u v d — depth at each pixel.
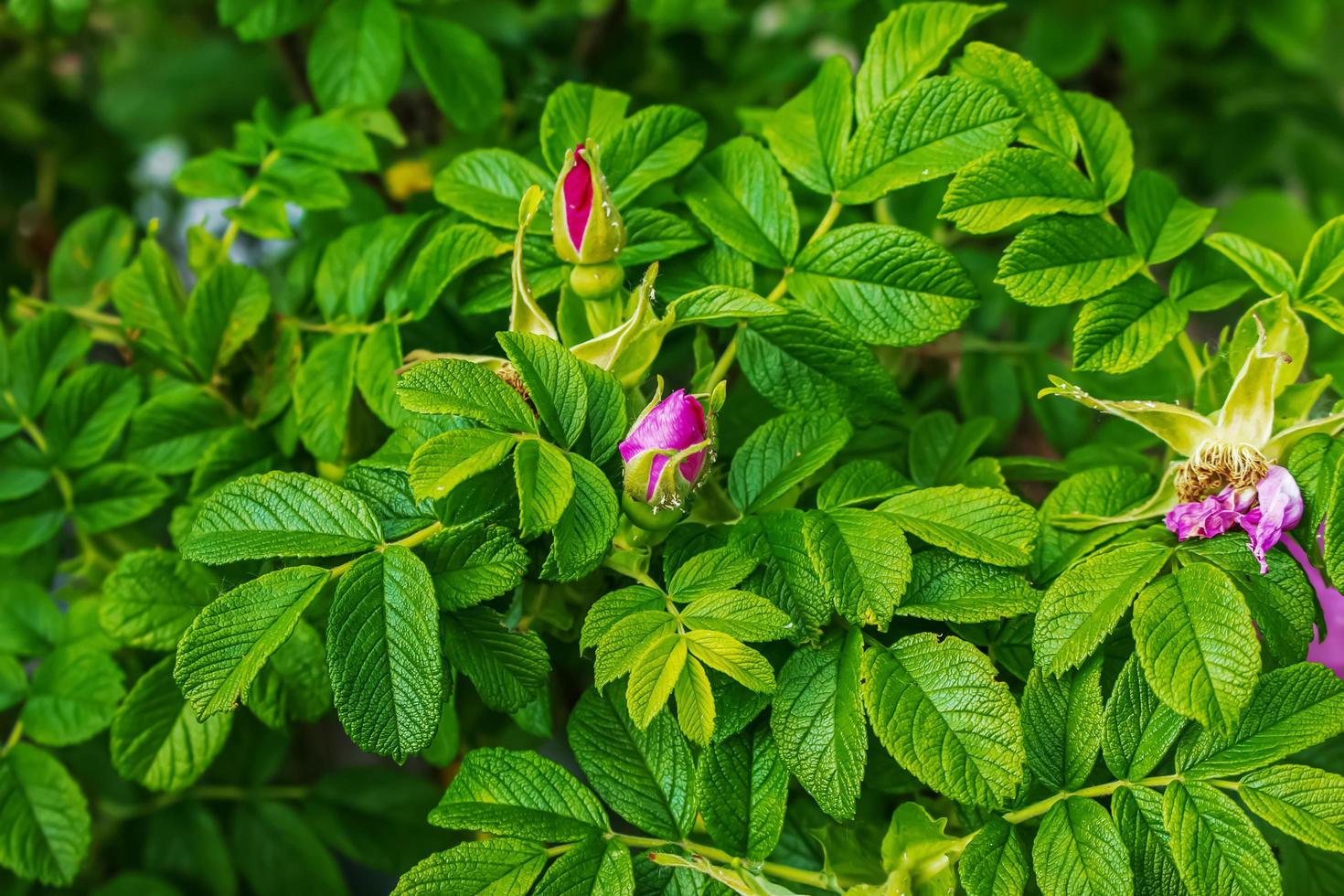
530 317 0.64
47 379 0.74
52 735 0.71
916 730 0.61
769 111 0.76
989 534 0.62
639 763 0.64
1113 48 1.10
